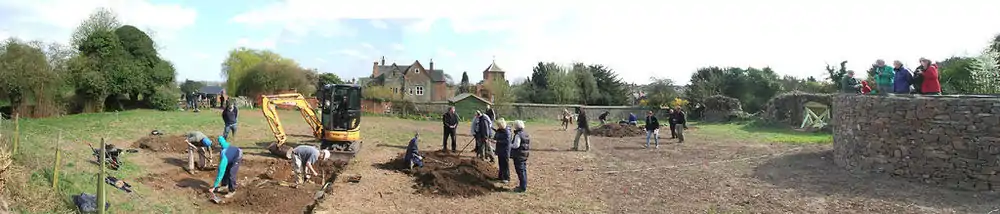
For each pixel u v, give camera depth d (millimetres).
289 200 9859
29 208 6922
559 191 11500
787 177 12641
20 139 10992
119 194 8508
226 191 9992
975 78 20391
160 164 11664
